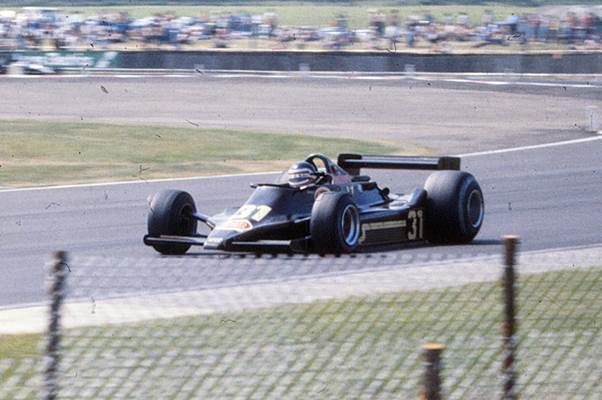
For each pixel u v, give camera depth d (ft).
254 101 552.82
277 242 151.64
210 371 82.33
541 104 534.37
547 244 179.42
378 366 86.69
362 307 106.52
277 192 162.50
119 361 84.43
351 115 492.13
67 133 398.42
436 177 178.40
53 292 63.93
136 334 95.35
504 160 325.01
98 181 278.05
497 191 254.06
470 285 115.85
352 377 83.05
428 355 58.65
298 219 159.02
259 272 143.64
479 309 107.45
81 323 100.89
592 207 224.74
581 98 561.84
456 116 485.97
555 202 233.35
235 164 319.88
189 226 167.32
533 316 106.52
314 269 144.25
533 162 317.63
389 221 168.66
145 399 74.08
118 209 225.97
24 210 224.53
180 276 141.59
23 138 379.96
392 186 269.23
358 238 158.20
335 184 166.91
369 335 96.84
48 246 179.93
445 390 82.43
